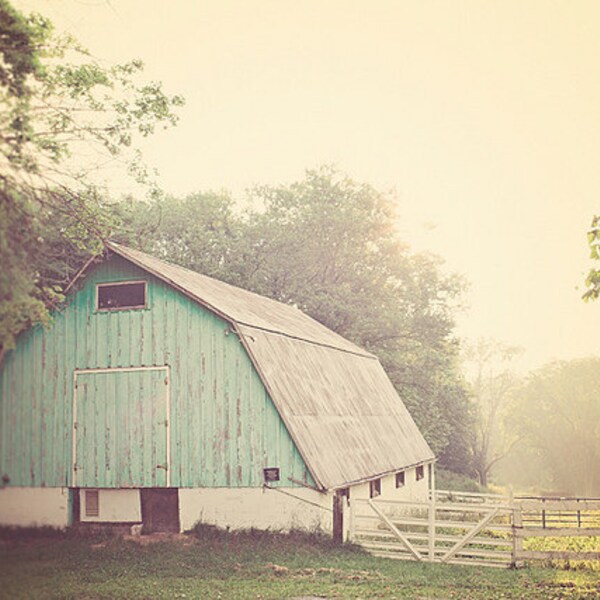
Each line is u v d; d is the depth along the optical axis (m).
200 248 50.75
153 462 21.64
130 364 22.20
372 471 24.66
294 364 24.23
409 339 51.91
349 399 27.81
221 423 21.27
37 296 16.59
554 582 15.74
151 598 14.08
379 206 53.12
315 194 53.50
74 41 16.06
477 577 16.39
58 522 21.88
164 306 22.19
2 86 13.27
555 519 31.44
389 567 17.50
